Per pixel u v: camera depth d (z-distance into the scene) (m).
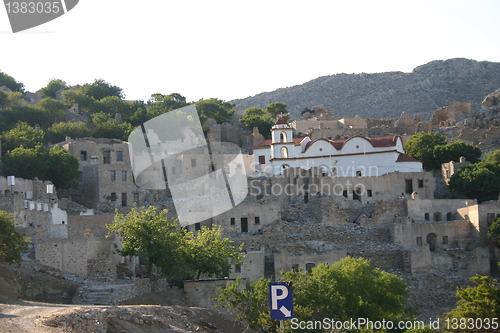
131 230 89.00
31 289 77.38
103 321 57.19
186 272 90.38
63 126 171.88
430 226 127.56
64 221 109.88
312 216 132.75
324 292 78.31
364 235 127.69
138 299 82.19
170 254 88.38
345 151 149.38
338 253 117.69
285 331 70.19
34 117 187.62
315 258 116.06
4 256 76.25
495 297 81.06
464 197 146.25
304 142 153.75
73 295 78.75
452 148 162.62
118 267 92.19
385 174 141.12
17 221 94.69
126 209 126.69
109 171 130.00
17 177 122.50
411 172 142.00
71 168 133.25
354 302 83.12
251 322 73.38
